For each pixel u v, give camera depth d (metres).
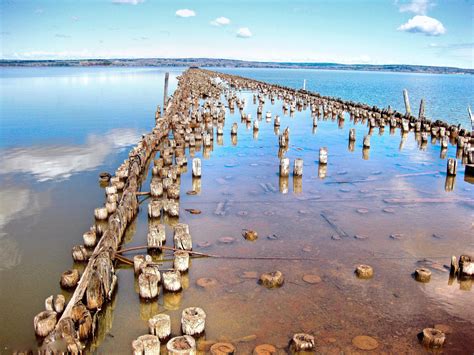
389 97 55.38
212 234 9.31
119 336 6.14
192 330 5.86
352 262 8.10
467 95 60.56
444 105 45.25
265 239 9.06
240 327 6.15
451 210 11.05
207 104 29.95
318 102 34.22
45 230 9.88
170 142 17.44
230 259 8.17
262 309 6.59
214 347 5.67
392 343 5.86
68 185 13.34
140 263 7.64
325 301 6.81
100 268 6.80
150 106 33.47
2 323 6.53
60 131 22.47
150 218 10.36
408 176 14.38
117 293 7.19
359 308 6.64
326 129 24.42
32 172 14.73
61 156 17.12
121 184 12.49
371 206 11.24
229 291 7.09
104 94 42.88
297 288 7.18
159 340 5.79
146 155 15.85
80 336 5.89
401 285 7.32
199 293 7.04
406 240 9.12
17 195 12.28
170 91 47.16
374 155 17.73
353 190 12.66
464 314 6.54
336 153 18.00
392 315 6.48
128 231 9.73
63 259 8.53
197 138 19.91
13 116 27.28
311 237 9.20
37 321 6.08
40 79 67.44
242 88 52.09
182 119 22.62
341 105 32.81
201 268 7.84
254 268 7.84
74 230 9.89
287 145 18.91
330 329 6.13
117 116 28.06
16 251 8.83
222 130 21.91
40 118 26.66
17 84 54.75
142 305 6.81
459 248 8.78
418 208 11.14
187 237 8.33
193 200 11.59
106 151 18.17
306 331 6.08
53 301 6.75
